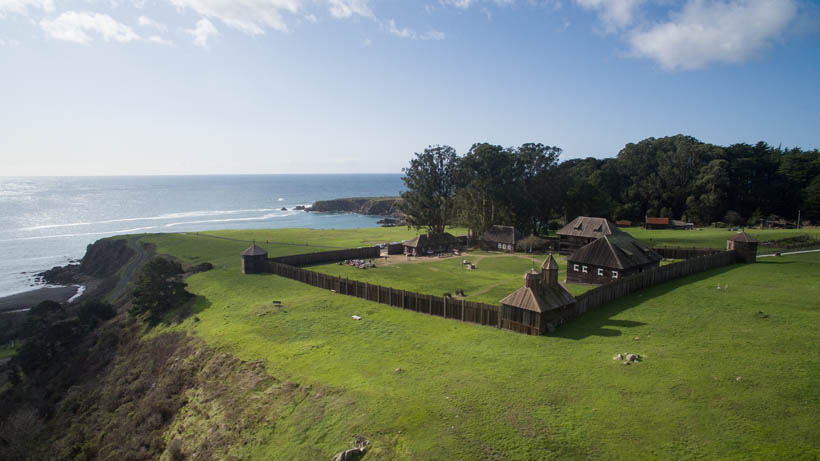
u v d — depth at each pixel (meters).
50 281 96.56
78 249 130.50
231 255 84.00
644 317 38.09
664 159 141.12
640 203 140.50
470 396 25.11
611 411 22.66
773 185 125.69
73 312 65.69
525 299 35.91
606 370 27.50
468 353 32.25
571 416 22.44
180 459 27.41
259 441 25.14
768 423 20.64
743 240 61.50
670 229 117.00
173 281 58.59
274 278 62.34
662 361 28.30
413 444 21.17
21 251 127.94
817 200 109.25
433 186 101.31
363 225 183.38
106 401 38.69
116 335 52.09
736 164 129.88
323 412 25.64
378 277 63.34
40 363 50.22
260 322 43.62
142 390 38.22
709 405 22.55
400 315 43.16
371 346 35.34
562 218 122.31
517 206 103.75
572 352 30.92
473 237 101.69
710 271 56.44
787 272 53.81
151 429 32.25
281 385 30.05
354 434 22.81
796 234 83.38
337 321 42.28
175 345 43.00
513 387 25.92
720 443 19.50
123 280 79.25
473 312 39.50
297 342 37.66
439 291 53.88
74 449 33.31
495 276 63.84
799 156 124.38
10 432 38.66
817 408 21.59
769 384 24.22
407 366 30.64
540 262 76.75
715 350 29.56
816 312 36.75
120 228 167.25
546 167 107.62
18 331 61.75
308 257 75.56
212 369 35.44
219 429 27.70
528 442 20.55
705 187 126.31
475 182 102.88
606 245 56.22
